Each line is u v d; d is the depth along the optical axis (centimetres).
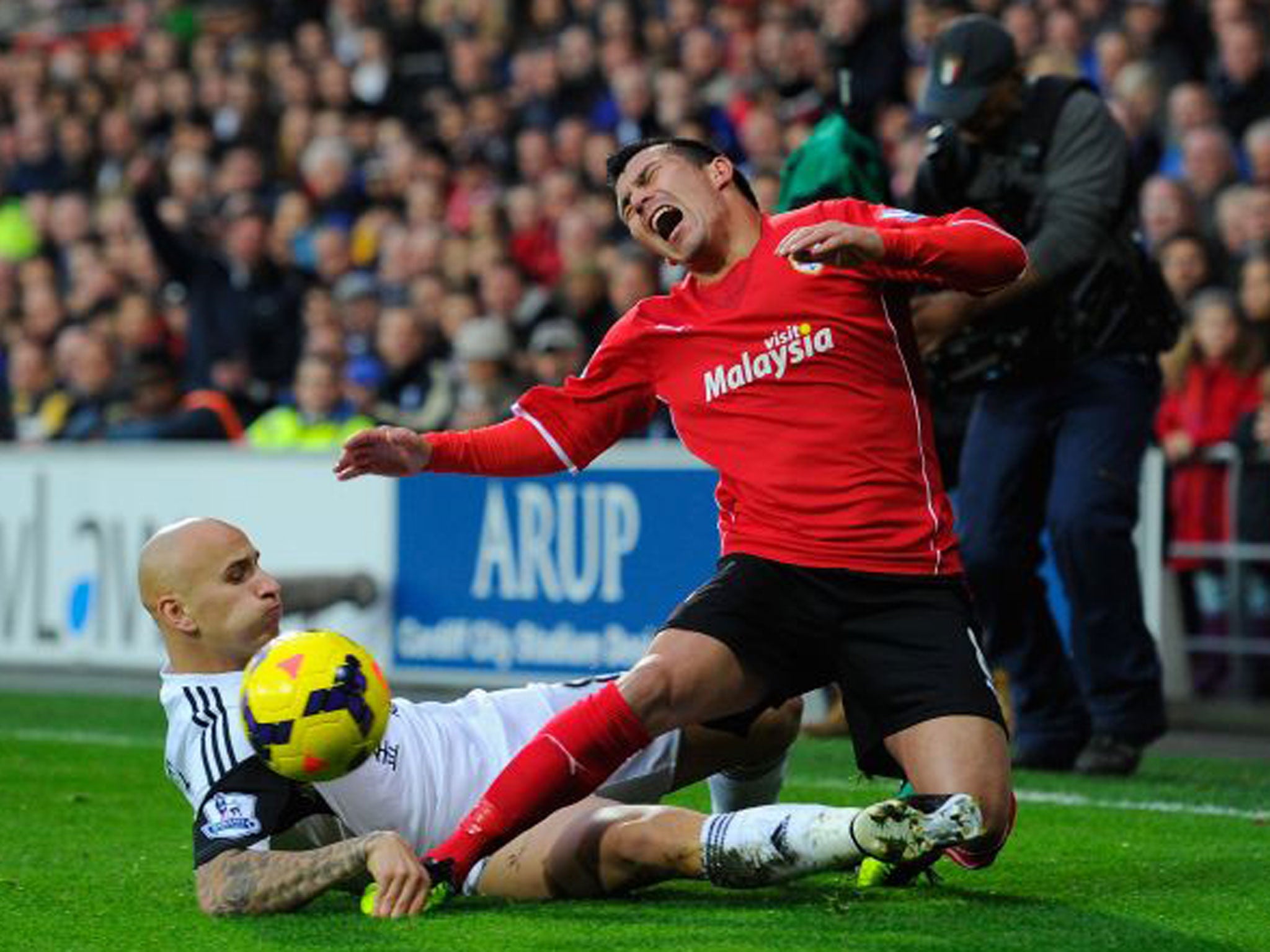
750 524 1719
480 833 1619
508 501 3566
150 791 2472
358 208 5691
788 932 1561
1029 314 2547
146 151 6444
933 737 1644
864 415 1698
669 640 1670
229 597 1648
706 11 5641
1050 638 2709
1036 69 3058
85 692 3697
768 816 1573
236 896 1612
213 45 6750
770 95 4775
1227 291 3788
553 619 3509
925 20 4725
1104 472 2578
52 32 7744
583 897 1680
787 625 1695
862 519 1692
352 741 1577
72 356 5012
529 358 4184
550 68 5566
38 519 4184
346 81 6122
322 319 4925
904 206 2650
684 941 1530
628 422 1806
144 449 4056
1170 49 4606
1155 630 3228
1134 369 2603
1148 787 2539
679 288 1762
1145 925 1608
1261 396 3706
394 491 3719
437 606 3659
